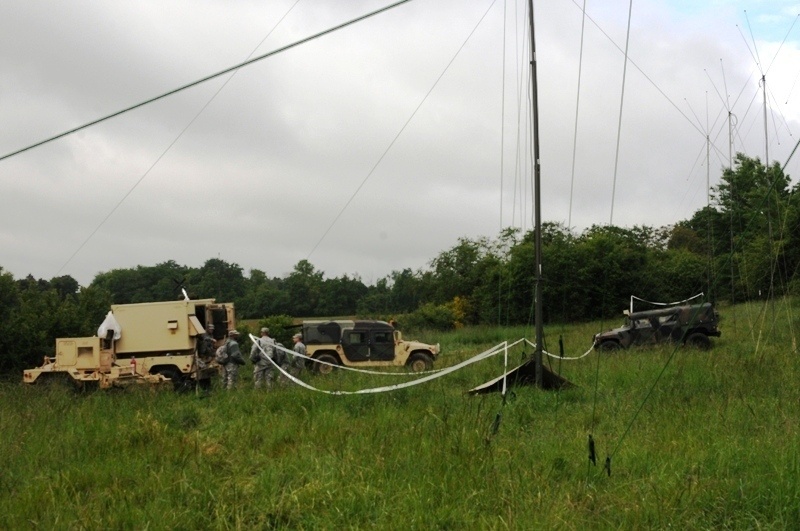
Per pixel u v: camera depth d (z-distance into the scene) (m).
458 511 8.16
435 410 13.60
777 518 7.76
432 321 50.00
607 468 9.26
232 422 13.73
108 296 32.22
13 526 7.97
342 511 8.35
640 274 47.81
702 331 25.86
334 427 12.28
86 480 9.61
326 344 24.89
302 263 51.91
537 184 17.02
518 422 13.00
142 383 19.52
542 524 7.63
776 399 13.20
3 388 19.53
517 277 47.81
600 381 16.70
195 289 56.16
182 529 8.01
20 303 28.25
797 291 32.25
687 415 12.05
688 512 8.01
